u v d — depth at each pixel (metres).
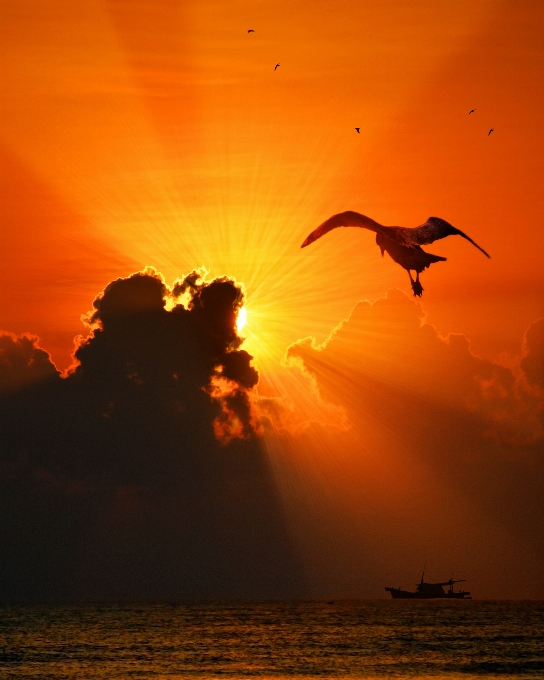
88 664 118.44
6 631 180.75
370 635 163.25
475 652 130.38
